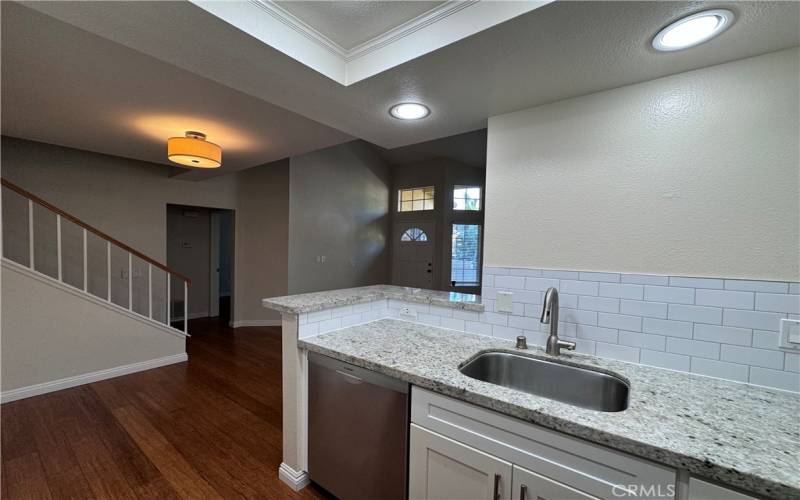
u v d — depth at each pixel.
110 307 3.20
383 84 1.49
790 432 0.90
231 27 1.13
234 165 4.04
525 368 1.54
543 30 1.08
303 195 5.54
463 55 1.24
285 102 1.70
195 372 3.40
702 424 0.94
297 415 1.74
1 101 2.31
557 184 1.58
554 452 0.99
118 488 1.74
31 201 2.81
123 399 2.76
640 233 1.39
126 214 4.33
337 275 6.15
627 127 1.41
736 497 0.77
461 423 1.18
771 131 1.16
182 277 3.73
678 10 0.97
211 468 1.91
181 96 2.24
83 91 2.17
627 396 1.22
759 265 1.18
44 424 2.34
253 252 5.48
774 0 0.92
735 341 1.22
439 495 1.24
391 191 7.41
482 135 5.84
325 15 1.29
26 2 1.01
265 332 5.06
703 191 1.27
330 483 1.63
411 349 1.57
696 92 1.28
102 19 1.09
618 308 1.44
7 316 2.67
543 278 1.62
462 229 6.99
